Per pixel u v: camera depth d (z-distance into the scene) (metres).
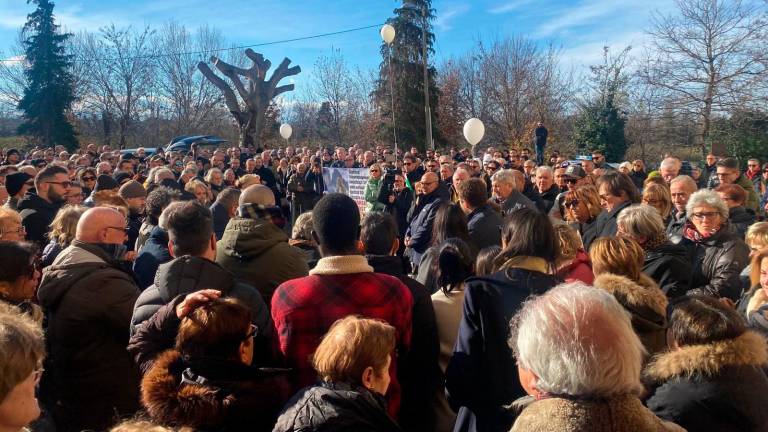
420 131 31.86
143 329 2.16
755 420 1.75
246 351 1.97
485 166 10.39
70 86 34.22
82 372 2.65
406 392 2.47
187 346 1.87
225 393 1.81
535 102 33.56
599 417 1.21
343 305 2.15
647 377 1.95
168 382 1.80
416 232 5.02
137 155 13.80
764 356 1.85
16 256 2.52
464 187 4.48
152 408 1.74
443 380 2.64
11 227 3.68
